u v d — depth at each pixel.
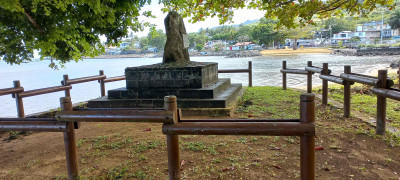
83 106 7.04
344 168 3.05
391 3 5.09
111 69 30.94
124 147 3.87
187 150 3.62
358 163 3.17
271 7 4.96
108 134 4.58
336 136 4.04
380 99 3.95
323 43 87.19
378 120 4.01
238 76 18.78
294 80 14.91
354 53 47.84
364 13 5.34
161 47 90.62
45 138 4.70
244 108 5.98
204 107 5.52
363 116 5.06
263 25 71.81
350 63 28.27
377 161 3.21
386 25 82.94
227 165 3.16
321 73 6.06
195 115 5.47
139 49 101.12
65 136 2.73
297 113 5.41
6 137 5.04
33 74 27.81
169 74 6.00
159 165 3.23
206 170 3.05
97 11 3.21
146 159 3.41
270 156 3.36
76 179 2.82
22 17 2.70
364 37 81.44
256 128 2.10
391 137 3.95
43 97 12.40
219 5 5.07
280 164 3.14
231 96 6.27
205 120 2.26
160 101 5.79
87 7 3.49
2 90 5.23
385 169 3.01
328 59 37.69
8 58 3.22
